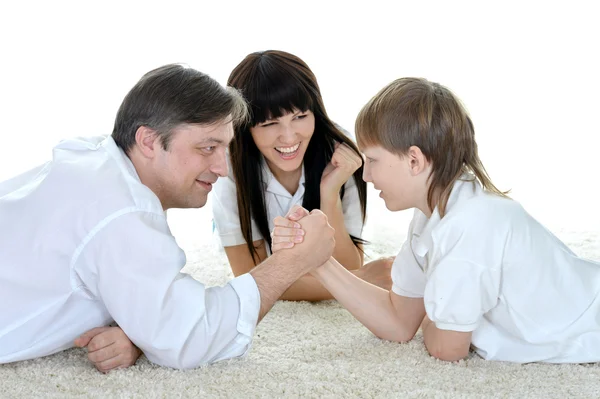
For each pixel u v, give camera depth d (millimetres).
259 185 2518
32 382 1854
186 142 1882
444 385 1848
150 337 1820
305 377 1886
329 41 6172
